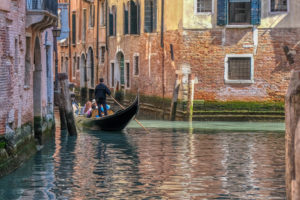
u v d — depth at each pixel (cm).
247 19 2920
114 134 2306
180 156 1694
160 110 3219
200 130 2448
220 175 1396
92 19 4584
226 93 2920
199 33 2936
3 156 1331
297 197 563
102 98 2539
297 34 2864
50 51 2309
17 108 1512
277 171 1451
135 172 1433
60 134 2302
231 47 2909
